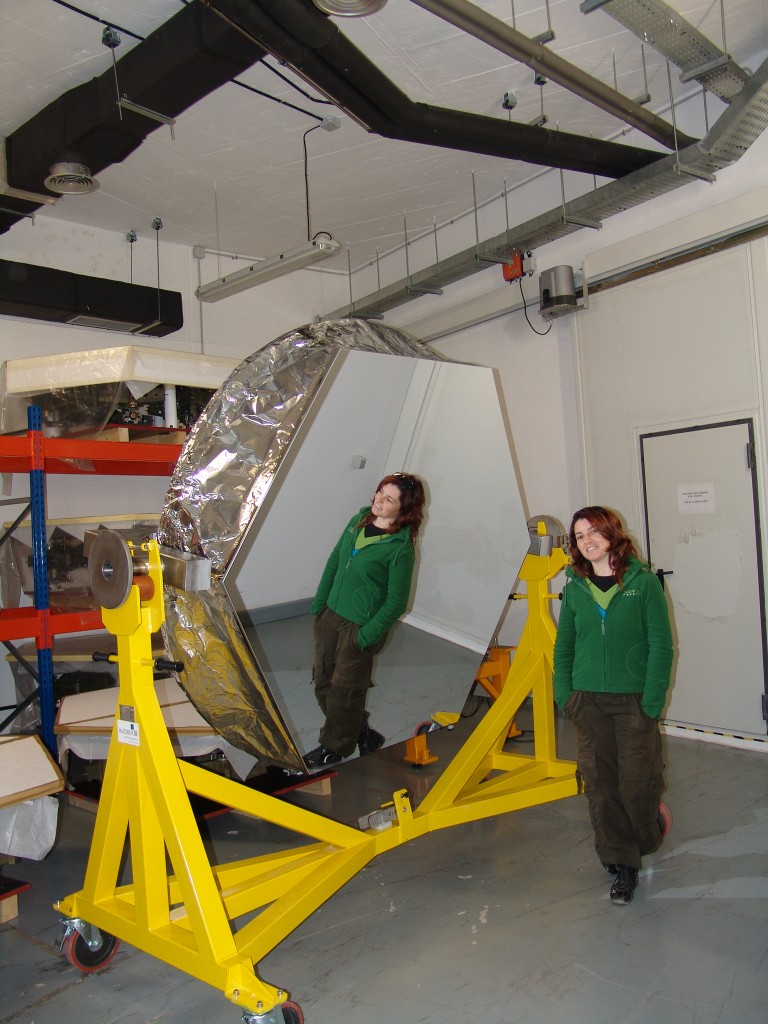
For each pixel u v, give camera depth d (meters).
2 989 2.08
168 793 1.90
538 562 3.10
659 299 4.16
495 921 2.29
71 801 3.38
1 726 3.60
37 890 2.71
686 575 4.07
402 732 2.92
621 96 3.45
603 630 2.37
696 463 4.00
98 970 2.18
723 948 2.07
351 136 4.19
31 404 3.85
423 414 2.75
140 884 1.98
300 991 1.99
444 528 2.99
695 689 4.03
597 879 2.52
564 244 4.81
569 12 3.28
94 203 4.88
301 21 2.49
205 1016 1.94
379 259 6.40
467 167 4.74
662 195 4.21
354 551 2.75
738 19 3.41
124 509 5.22
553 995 1.90
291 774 3.38
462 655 3.16
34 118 3.71
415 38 3.38
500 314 5.23
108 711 3.33
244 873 2.36
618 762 2.37
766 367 3.68
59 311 4.79
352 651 2.74
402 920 2.32
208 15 2.79
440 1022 1.82
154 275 5.55
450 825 2.71
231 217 5.23
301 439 2.43
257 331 6.15
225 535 2.00
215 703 2.19
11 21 3.05
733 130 3.49
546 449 5.01
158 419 4.43
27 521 4.11
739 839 2.75
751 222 3.65
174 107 3.26
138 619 1.97
